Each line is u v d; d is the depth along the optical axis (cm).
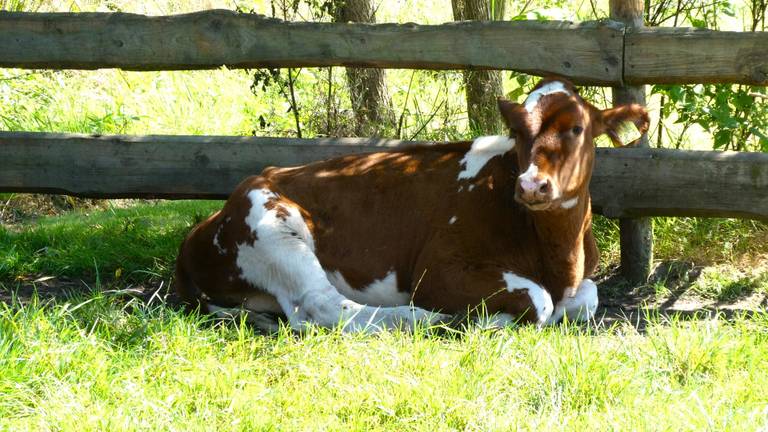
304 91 979
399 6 1193
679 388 446
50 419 404
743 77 610
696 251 698
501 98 541
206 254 605
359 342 491
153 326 503
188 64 679
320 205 599
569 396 429
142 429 397
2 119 973
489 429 401
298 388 443
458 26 645
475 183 580
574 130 520
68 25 683
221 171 688
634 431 393
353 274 592
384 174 602
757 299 632
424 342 485
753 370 457
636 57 625
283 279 580
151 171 695
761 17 753
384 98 881
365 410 423
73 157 698
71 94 1087
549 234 555
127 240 746
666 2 745
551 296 578
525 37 637
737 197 623
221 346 499
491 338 506
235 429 402
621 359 473
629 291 659
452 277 563
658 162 632
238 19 666
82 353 462
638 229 659
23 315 491
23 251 715
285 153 679
